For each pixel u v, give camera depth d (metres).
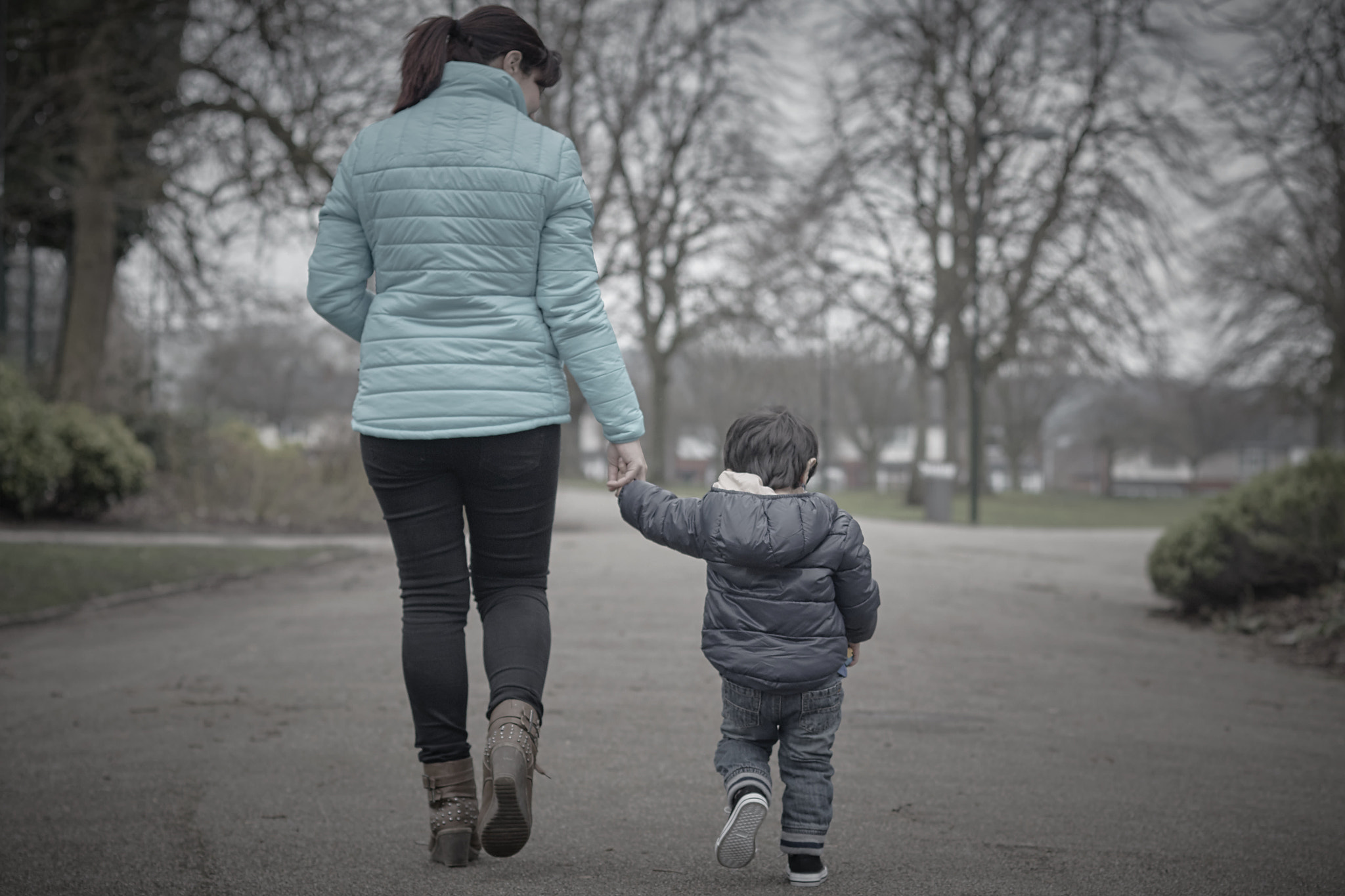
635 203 29.47
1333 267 29.17
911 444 91.06
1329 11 10.17
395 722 4.97
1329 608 8.70
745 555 2.80
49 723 4.95
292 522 17.53
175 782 3.95
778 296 31.89
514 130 2.80
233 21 17.61
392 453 2.79
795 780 2.92
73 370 19.36
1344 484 8.98
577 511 23.16
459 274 2.74
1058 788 4.10
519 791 2.57
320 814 3.54
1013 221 27.91
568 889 2.79
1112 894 2.89
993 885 2.92
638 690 5.76
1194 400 38.09
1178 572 9.47
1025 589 11.45
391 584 10.76
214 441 18.19
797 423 2.98
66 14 18.39
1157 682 6.62
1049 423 93.62
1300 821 3.77
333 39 17.61
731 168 31.12
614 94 25.69
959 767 4.39
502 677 2.77
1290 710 5.96
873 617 2.98
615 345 2.86
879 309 29.84
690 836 3.34
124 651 7.04
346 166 2.85
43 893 2.80
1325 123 11.03
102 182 19.14
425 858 3.07
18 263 24.48
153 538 14.34
